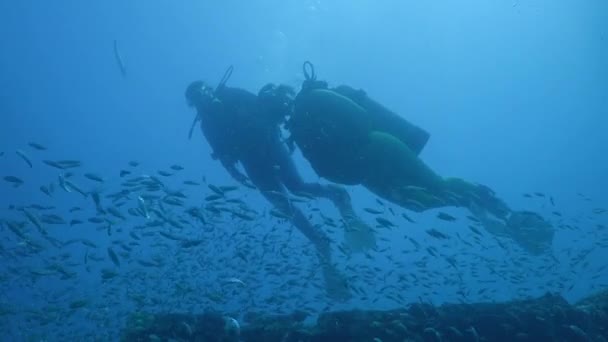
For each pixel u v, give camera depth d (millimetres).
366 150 4727
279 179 7016
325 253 6438
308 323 4297
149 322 4316
